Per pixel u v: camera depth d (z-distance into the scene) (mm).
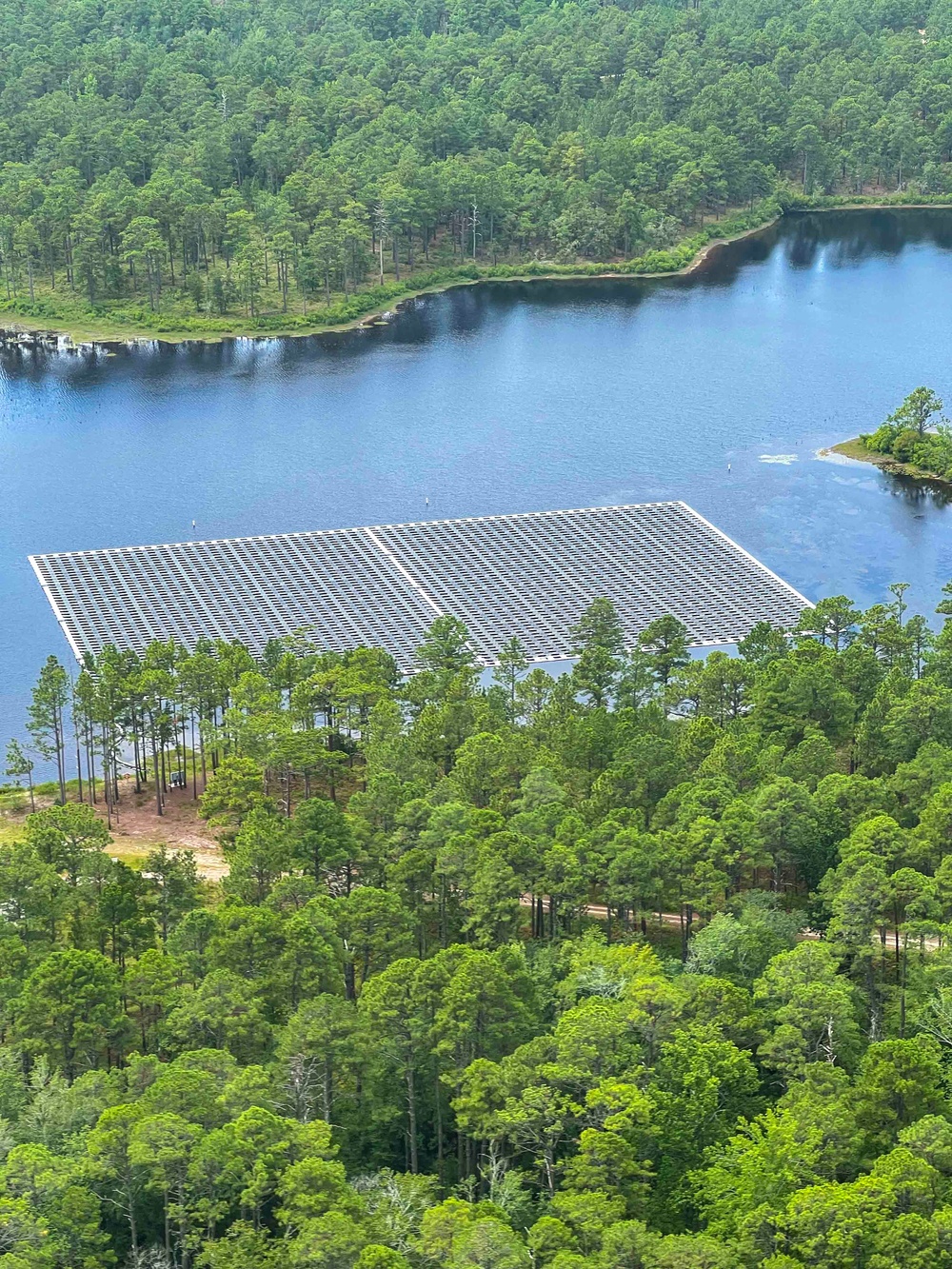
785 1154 192125
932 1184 188125
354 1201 181875
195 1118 193000
